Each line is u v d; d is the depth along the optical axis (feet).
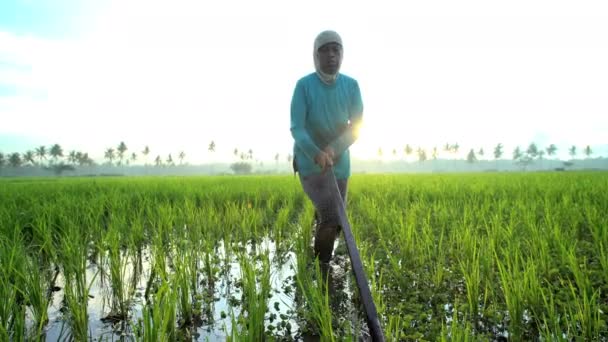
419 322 8.82
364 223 20.62
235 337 6.90
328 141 12.96
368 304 7.75
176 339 8.20
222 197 31.78
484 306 9.11
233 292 11.24
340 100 12.79
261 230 20.07
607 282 10.59
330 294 10.73
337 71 12.30
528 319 8.88
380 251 14.71
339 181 13.12
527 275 9.83
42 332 8.69
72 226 15.70
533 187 36.09
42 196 32.71
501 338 8.21
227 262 13.74
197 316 9.52
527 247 13.88
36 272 9.53
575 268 10.05
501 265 10.32
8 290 8.70
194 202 27.04
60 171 638.94
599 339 7.89
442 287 11.03
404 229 15.25
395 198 30.68
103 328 8.93
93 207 22.35
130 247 14.16
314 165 12.69
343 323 8.64
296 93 12.59
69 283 9.59
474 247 11.69
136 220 17.46
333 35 11.86
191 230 17.49
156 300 7.55
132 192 37.32
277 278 12.44
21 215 19.12
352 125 12.50
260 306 8.43
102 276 12.82
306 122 12.94
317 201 12.80
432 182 52.65
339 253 15.14
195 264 12.34
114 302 10.41
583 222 17.37
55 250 13.65
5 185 58.54
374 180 63.67
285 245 16.28
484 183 46.78
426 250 13.94
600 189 30.48
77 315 8.38
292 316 9.35
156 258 11.44
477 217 19.10
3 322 8.20
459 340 6.75
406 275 11.89
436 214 20.76
